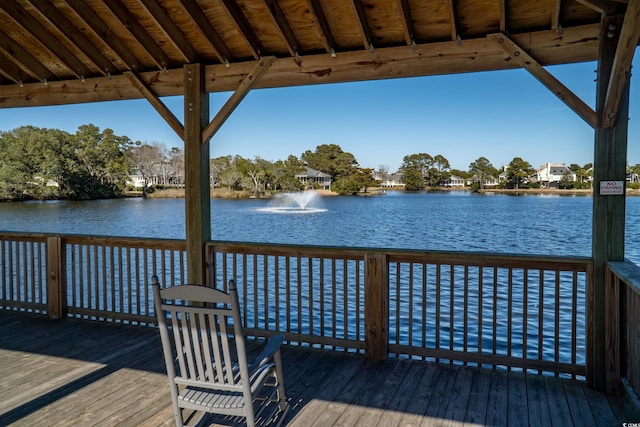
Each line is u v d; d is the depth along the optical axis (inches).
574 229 944.9
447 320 272.1
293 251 148.9
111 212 1178.0
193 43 161.9
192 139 162.2
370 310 139.3
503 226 1007.0
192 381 87.0
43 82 184.2
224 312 81.5
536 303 313.7
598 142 117.1
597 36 124.7
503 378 124.3
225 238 873.5
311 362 136.6
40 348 148.1
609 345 114.4
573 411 105.7
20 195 1283.2
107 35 158.6
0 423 99.9
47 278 181.8
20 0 152.0
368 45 146.6
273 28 151.7
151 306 278.4
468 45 137.8
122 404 109.3
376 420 101.7
